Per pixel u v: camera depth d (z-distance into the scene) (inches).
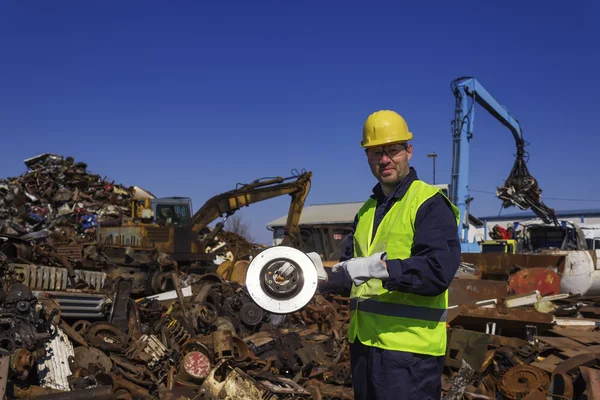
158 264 386.0
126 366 233.0
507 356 272.2
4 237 270.4
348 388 249.1
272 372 257.9
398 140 113.3
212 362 235.8
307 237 610.2
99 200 870.4
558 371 253.4
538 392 243.8
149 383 225.5
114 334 255.3
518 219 1207.6
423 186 110.9
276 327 349.7
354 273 102.3
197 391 222.4
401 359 107.4
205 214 567.2
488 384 262.1
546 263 496.1
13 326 200.7
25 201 786.8
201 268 522.0
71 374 215.2
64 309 256.4
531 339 300.7
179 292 329.4
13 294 208.7
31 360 194.2
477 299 397.1
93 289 296.7
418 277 99.7
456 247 104.4
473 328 322.3
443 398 244.5
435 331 109.6
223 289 384.5
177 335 270.2
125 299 283.7
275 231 1341.0
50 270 267.3
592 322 358.6
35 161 889.5
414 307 109.3
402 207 111.4
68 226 776.9
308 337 323.0
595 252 486.9
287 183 607.5
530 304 377.1
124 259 377.4
